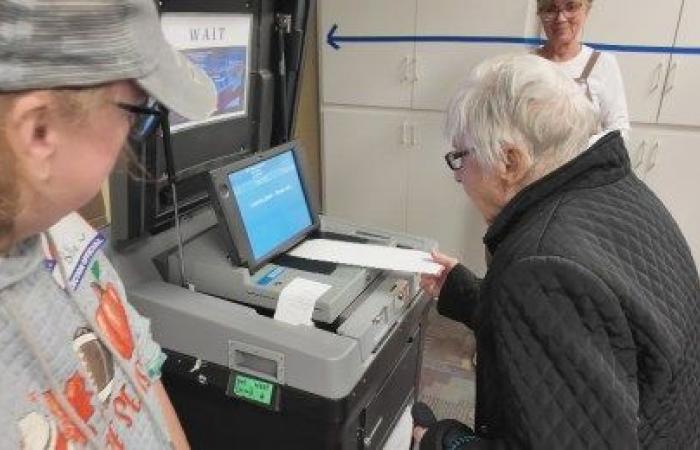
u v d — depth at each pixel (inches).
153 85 17.7
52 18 15.0
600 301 27.3
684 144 93.4
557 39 83.1
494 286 30.3
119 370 24.7
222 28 45.3
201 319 39.9
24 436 18.0
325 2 109.9
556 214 31.1
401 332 46.8
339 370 36.6
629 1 89.3
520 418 28.4
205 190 49.4
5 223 17.2
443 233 116.5
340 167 121.6
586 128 32.5
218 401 42.3
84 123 17.0
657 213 34.0
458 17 100.5
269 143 57.0
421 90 108.0
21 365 19.0
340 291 41.4
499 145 32.4
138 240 44.9
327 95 117.6
